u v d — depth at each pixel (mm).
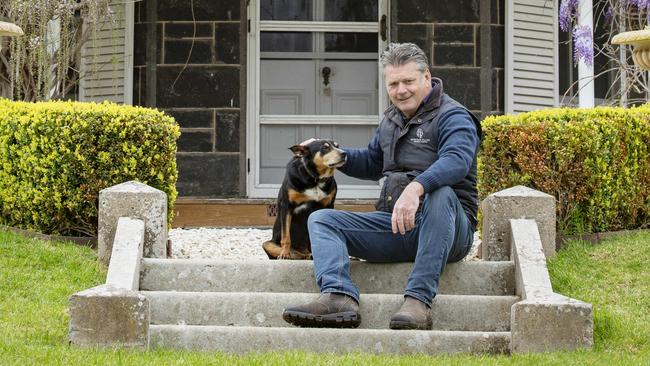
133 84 11117
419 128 6207
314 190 7078
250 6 11164
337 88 11391
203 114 11086
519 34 11305
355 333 5676
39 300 6234
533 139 7445
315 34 11383
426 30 11227
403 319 5609
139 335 5457
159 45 11086
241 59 11117
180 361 4969
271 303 6113
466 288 6430
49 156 7344
